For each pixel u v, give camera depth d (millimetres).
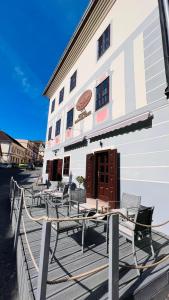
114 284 1896
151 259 3025
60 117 13883
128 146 6109
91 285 2346
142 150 5500
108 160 6832
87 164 8406
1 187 15234
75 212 6043
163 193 4633
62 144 12516
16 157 51969
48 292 2199
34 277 2504
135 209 4395
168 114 4797
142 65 5957
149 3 6020
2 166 33250
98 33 9320
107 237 3410
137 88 6051
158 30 5516
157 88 5258
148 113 5227
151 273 2604
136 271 2666
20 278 2926
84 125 9570
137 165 5625
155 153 5031
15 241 4082
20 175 24922
